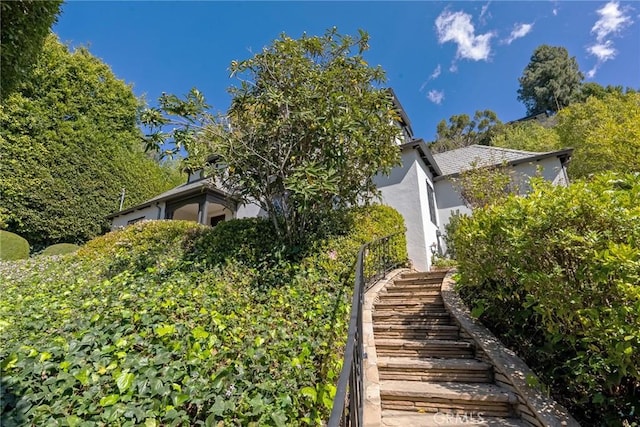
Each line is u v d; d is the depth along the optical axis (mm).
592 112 13938
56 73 16469
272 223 6789
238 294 4586
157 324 3215
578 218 2666
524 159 9633
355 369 2100
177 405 2197
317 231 6203
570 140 14367
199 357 2693
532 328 3289
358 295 2779
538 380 2783
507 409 2803
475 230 3783
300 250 5719
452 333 4086
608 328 2244
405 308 4840
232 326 3498
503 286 3549
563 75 33750
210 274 5340
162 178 21422
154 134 5457
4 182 13336
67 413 2100
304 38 6141
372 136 5934
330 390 2557
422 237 8438
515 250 3061
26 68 3121
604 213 2539
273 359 2895
